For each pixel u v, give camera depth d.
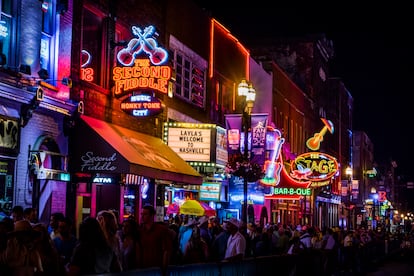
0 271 8.41
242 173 24.42
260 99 42.00
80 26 20.59
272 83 43.28
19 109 17.36
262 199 37.84
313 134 58.25
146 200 25.62
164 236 12.25
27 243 8.74
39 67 18.11
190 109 30.30
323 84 64.94
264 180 35.56
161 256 12.18
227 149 28.94
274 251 23.59
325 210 62.78
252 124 30.16
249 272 15.34
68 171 20.06
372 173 95.31
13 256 8.62
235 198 34.03
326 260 23.58
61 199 19.72
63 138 19.83
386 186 124.25
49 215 19.05
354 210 80.88
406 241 56.62
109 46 22.67
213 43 33.56
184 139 27.11
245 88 24.97
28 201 17.83
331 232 26.36
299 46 58.66
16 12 17.31
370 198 99.06
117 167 19.91
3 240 9.09
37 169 17.77
